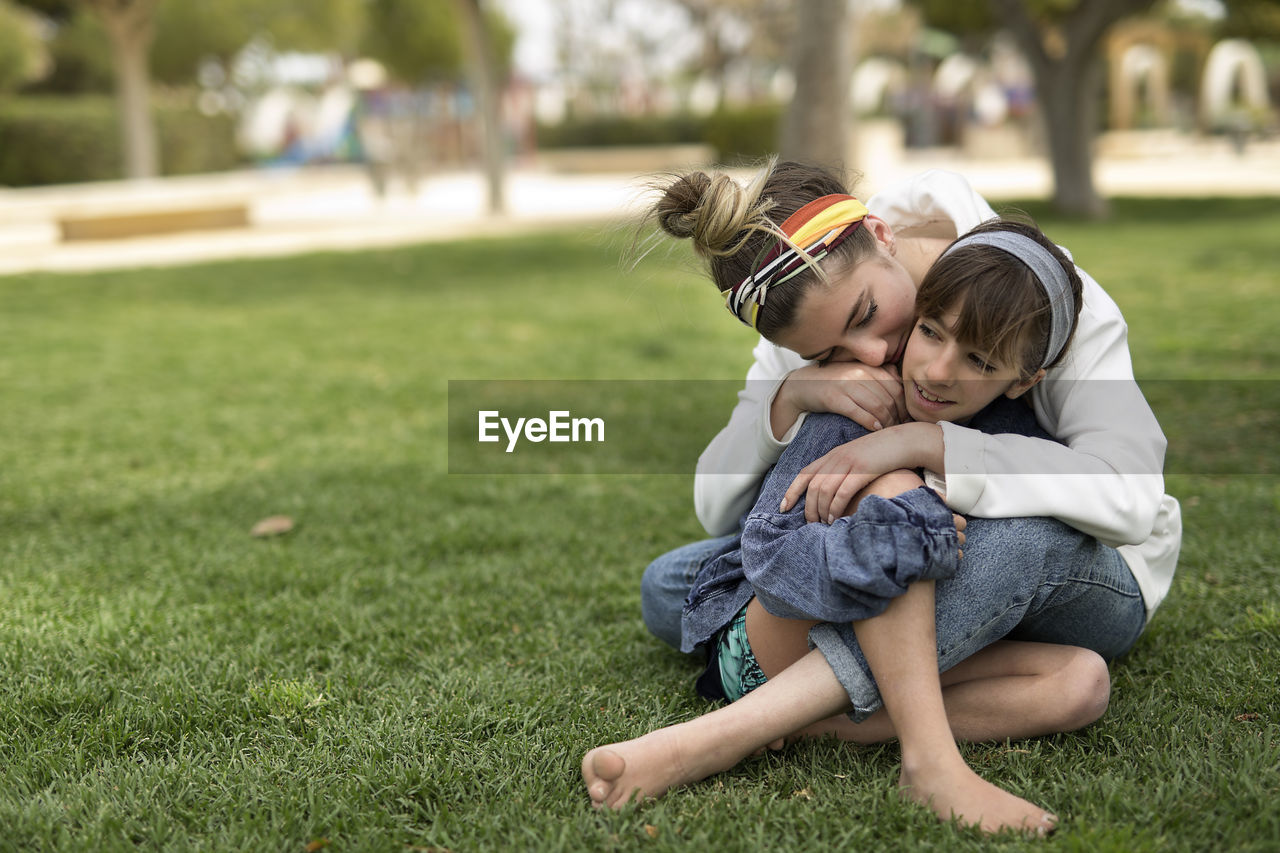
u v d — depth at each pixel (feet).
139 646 8.08
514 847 5.32
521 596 9.17
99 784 5.97
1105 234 36.58
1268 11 54.24
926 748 5.48
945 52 114.73
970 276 5.57
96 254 41.29
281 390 18.10
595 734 6.57
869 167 82.07
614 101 152.35
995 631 5.81
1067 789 5.66
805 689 5.70
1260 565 9.04
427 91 115.44
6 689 7.31
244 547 10.62
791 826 5.46
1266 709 6.56
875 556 5.38
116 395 17.72
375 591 9.37
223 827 5.58
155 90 110.63
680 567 7.21
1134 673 7.22
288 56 120.67
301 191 75.82
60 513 11.79
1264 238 33.78
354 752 6.36
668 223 6.16
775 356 6.88
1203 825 5.24
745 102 83.51
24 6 80.33
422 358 20.67
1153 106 126.72
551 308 26.58
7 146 76.18
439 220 53.11
